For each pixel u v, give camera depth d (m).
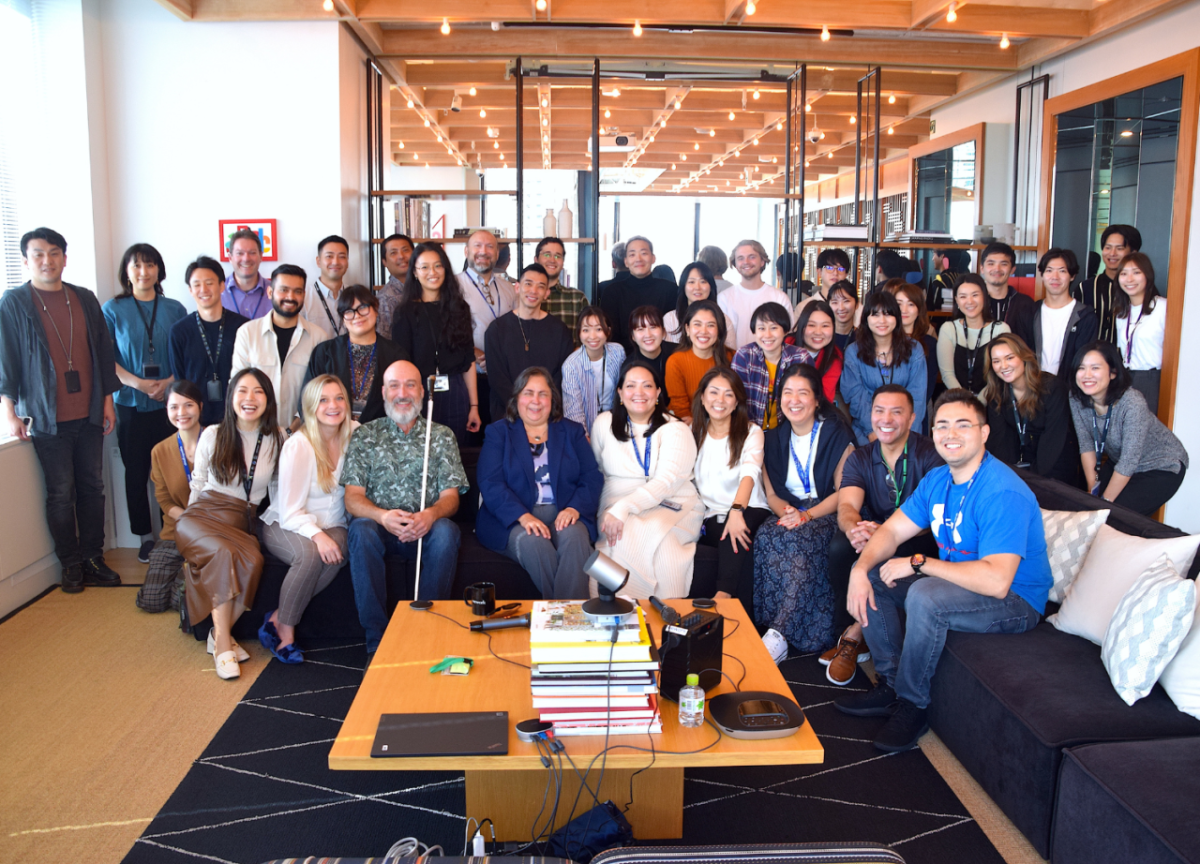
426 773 2.53
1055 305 4.45
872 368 3.99
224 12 4.54
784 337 3.96
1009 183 6.10
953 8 4.45
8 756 2.58
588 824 1.90
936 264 5.94
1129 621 2.22
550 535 3.35
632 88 6.58
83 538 4.07
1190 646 2.20
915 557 2.69
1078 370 3.53
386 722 1.91
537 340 4.28
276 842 2.19
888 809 2.35
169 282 4.72
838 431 3.50
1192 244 4.49
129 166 4.64
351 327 3.83
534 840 2.07
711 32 5.35
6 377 3.71
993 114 6.28
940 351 4.51
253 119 4.65
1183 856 1.58
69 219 4.47
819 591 3.38
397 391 3.35
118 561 4.45
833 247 5.75
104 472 4.64
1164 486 3.56
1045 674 2.34
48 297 3.81
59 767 2.52
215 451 3.37
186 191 4.68
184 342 4.12
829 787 2.46
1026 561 2.65
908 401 3.16
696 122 7.54
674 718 2.01
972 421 2.64
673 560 3.37
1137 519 2.76
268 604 3.41
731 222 8.69
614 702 1.94
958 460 2.66
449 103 6.77
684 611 2.53
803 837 2.22
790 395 3.45
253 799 2.38
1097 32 4.97
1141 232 4.84
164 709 2.89
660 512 3.48
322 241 4.40
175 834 2.21
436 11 4.56
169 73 4.61
